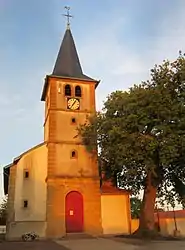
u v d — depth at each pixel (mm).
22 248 16781
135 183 25188
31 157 28000
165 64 23172
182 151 21297
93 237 24156
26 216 26250
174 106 21453
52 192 26703
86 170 28047
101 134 24281
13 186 26953
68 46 34188
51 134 28328
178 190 25266
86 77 32094
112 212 27594
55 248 16281
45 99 33594
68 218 26562
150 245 16922
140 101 22219
